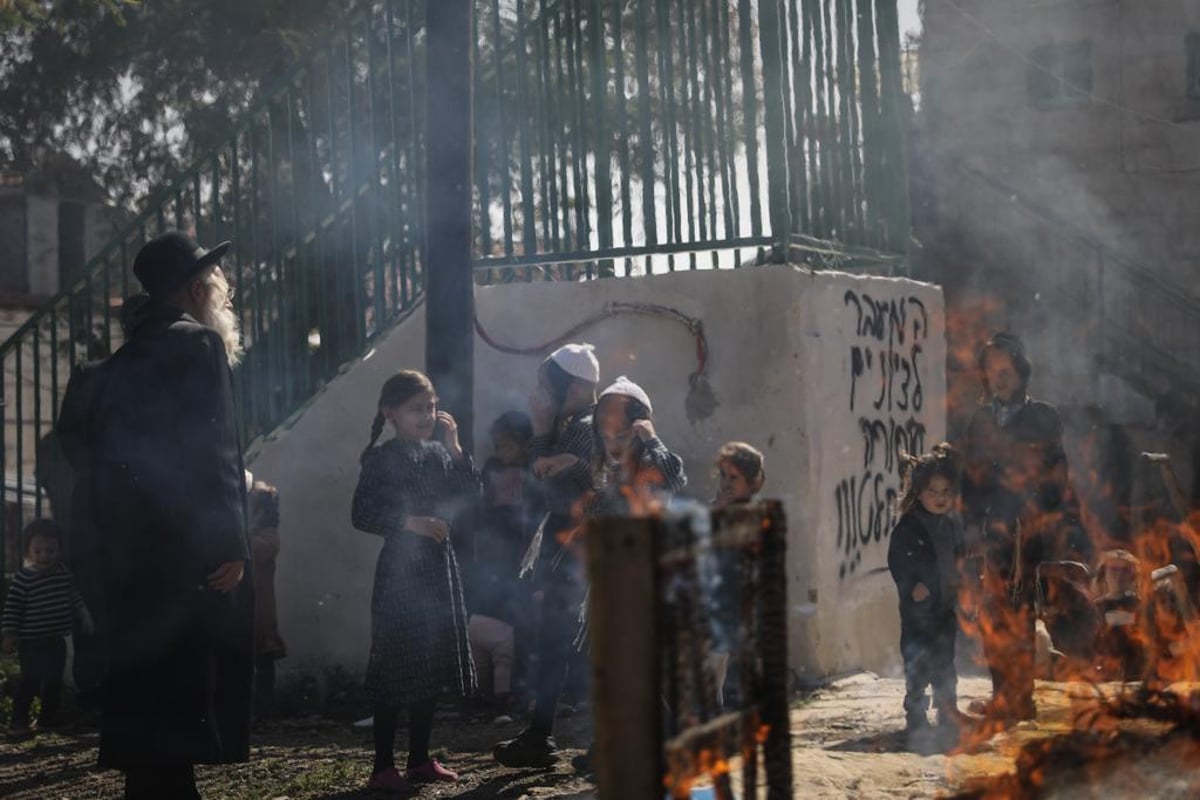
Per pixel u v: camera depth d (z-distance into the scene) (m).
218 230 9.69
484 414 9.26
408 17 9.56
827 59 9.46
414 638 6.04
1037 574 6.59
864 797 5.00
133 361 5.09
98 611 5.07
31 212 25.19
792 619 8.31
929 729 6.36
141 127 18.19
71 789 6.55
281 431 9.61
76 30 17.39
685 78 8.88
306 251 9.73
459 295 8.22
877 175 10.19
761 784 4.44
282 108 9.90
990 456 6.71
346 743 7.43
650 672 2.72
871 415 9.22
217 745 5.00
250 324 9.91
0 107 18.12
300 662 9.44
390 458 6.13
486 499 8.41
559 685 6.26
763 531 3.16
